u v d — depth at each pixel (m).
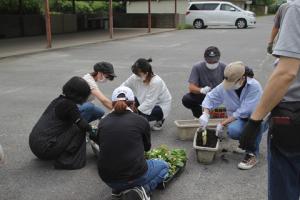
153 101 4.86
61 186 3.68
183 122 4.96
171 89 7.66
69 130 4.00
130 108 3.29
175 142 4.75
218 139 4.29
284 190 2.15
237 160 4.21
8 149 4.58
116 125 3.08
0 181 3.77
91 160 4.25
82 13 25.56
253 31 22.73
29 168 4.07
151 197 3.43
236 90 4.10
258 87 4.02
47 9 13.79
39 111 6.17
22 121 5.66
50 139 3.91
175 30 24.09
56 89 7.71
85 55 12.56
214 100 4.27
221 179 3.79
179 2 26.83
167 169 3.46
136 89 4.98
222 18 25.53
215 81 5.08
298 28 1.90
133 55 12.58
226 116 4.84
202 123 4.21
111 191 3.58
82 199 3.45
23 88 7.82
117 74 9.21
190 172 3.94
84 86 3.92
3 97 7.09
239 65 3.93
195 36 19.62
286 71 1.92
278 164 2.12
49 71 9.68
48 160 4.11
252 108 3.99
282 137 2.05
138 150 3.08
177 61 11.30
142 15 26.58
